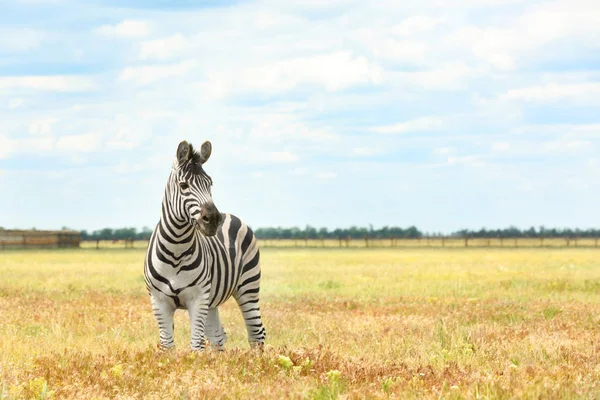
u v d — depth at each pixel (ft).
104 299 62.69
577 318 48.73
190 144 30.96
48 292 69.87
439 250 222.07
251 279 36.70
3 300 59.72
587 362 31.09
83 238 342.64
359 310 55.62
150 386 25.58
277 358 30.01
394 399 23.86
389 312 54.13
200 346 31.78
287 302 61.57
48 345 36.47
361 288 77.30
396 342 37.58
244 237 36.52
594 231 362.53
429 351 34.96
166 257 31.24
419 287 77.92
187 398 23.68
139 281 86.79
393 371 28.63
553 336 39.24
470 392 24.34
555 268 116.88
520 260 148.87
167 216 31.14
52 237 240.53
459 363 31.81
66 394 24.62
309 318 49.42
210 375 26.43
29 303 57.82
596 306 56.54
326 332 42.63
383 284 82.99
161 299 32.04
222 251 34.40
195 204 30.09
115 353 32.96
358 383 26.50
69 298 63.87
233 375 27.12
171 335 32.32
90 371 27.81
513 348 35.22
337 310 56.18
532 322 46.73
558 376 27.20
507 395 23.97
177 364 28.63
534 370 28.35
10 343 35.58
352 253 195.62
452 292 71.87
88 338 39.11
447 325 44.50
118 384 25.88
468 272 104.42
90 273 101.91
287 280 89.25
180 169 30.86
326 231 369.09
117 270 109.60
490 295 67.82
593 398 23.86
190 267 31.42
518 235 355.77
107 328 44.27
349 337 40.09
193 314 31.94
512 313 51.90
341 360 30.66
